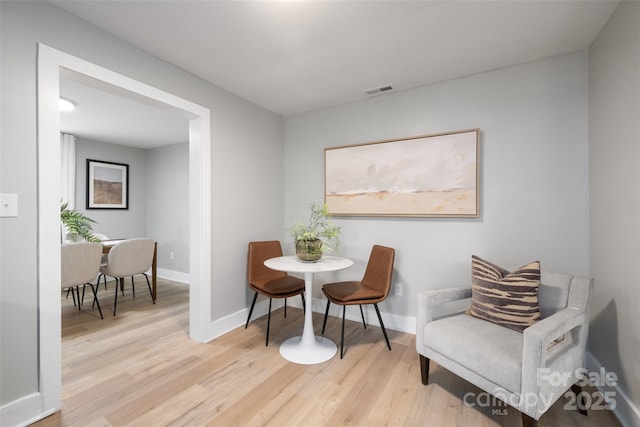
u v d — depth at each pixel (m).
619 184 1.60
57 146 1.61
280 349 2.33
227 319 2.71
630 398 1.50
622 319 1.57
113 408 1.65
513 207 2.28
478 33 1.86
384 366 2.10
